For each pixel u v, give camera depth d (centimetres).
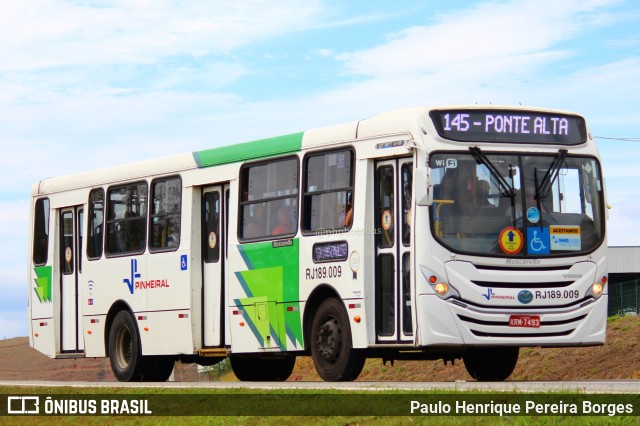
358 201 2002
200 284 2397
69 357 2731
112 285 2606
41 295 2811
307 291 2098
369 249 1983
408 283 1927
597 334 1962
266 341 2195
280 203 2180
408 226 1933
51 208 2798
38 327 2817
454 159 1917
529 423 1185
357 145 2017
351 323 2002
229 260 2288
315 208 2098
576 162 1989
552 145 1977
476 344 1888
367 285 1977
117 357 2586
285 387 1852
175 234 2444
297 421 1376
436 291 1880
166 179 2483
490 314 1894
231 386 2008
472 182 1920
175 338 2431
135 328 2538
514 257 1914
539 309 1920
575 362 3070
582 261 1959
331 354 2034
